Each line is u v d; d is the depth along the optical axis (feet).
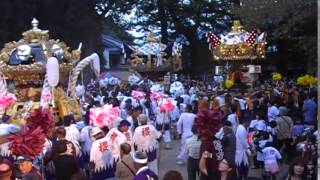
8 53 63.98
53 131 37.11
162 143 65.57
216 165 34.71
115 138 37.29
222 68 117.39
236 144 43.37
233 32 112.78
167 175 23.21
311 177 30.27
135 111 51.62
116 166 34.68
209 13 195.83
